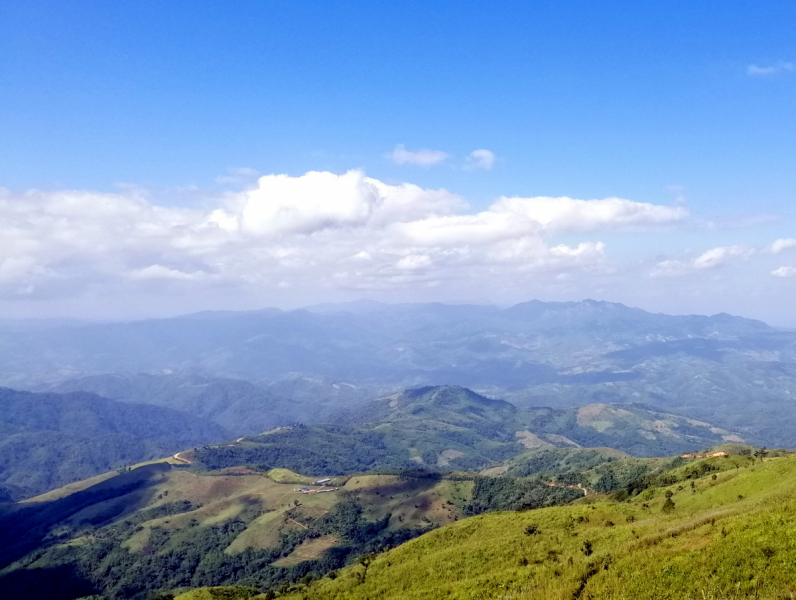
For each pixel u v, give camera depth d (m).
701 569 43.69
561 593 48.97
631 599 43.16
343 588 85.50
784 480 87.88
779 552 41.75
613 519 87.94
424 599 61.88
